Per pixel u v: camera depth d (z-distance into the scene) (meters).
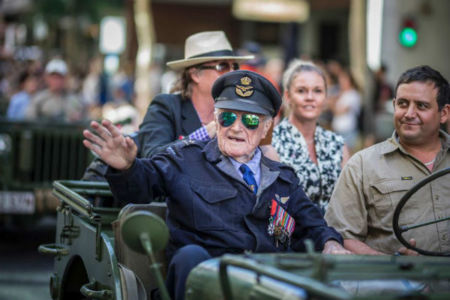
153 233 4.36
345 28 31.55
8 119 11.74
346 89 17.89
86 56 43.78
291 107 7.49
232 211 5.29
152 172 5.17
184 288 4.78
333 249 5.26
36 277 10.04
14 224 11.79
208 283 4.27
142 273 5.30
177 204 5.30
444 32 18.47
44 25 40.31
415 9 18.27
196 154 5.43
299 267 4.04
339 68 20.19
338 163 7.41
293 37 20.12
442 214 5.70
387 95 17.47
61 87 14.55
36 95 14.58
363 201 5.89
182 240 5.27
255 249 5.23
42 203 11.77
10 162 11.70
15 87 23.61
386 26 18.31
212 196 5.28
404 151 5.83
